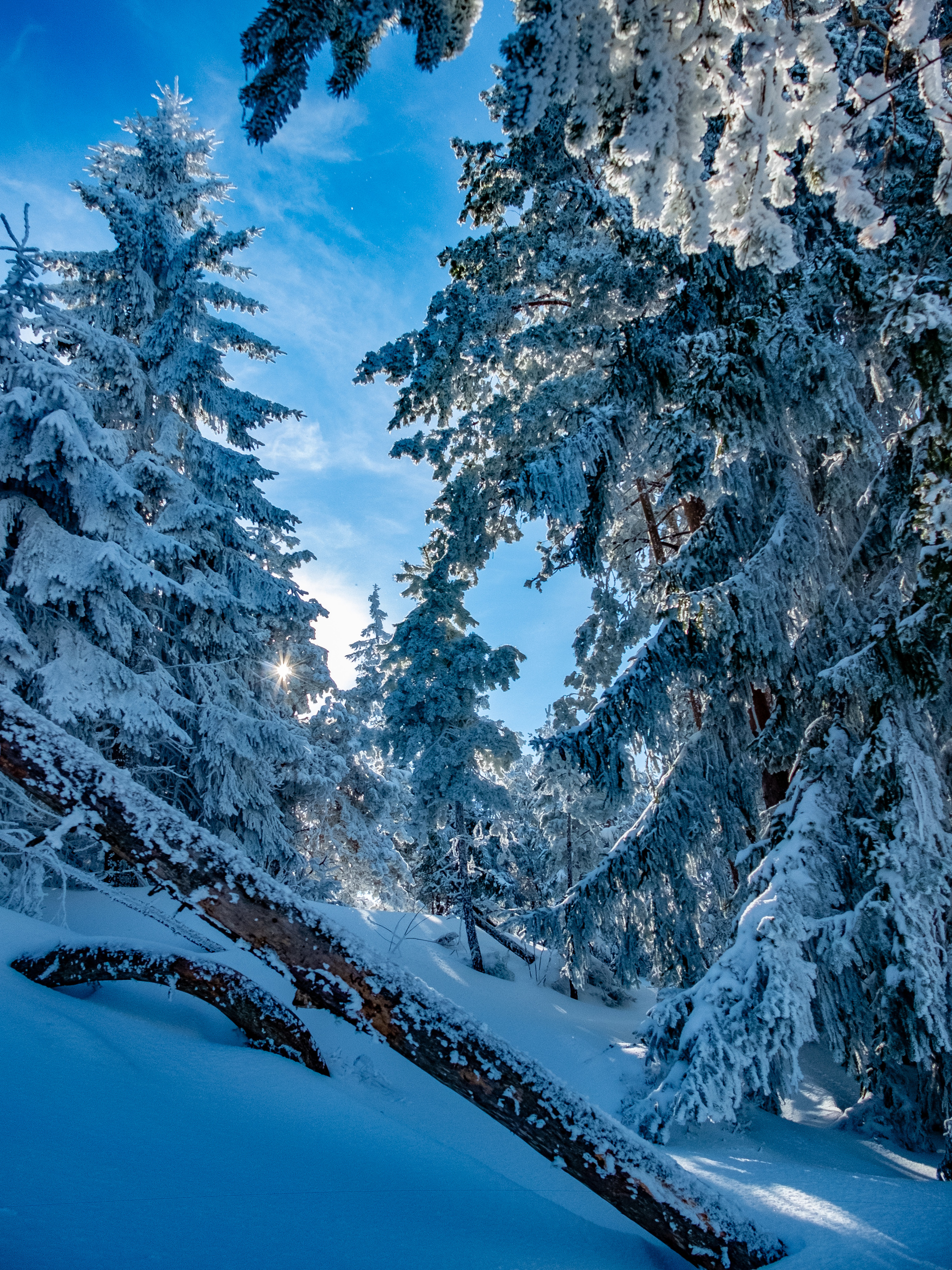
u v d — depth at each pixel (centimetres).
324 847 1938
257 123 164
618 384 803
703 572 767
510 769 1641
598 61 170
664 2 172
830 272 571
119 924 833
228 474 1452
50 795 341
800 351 571
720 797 861
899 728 549
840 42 569
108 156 1580
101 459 1012
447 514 1130
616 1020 1392
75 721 869
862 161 575
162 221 1459
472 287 971
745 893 650
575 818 1928
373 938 1409
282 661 1802
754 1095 645
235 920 345
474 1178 352
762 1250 321
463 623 1756
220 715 1264
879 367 663
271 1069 416
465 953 1516
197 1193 213
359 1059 542
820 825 611
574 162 845
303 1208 232
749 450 703
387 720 1675
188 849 348
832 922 556
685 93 178
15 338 933
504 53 168
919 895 502
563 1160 325
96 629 1018
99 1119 248
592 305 877
